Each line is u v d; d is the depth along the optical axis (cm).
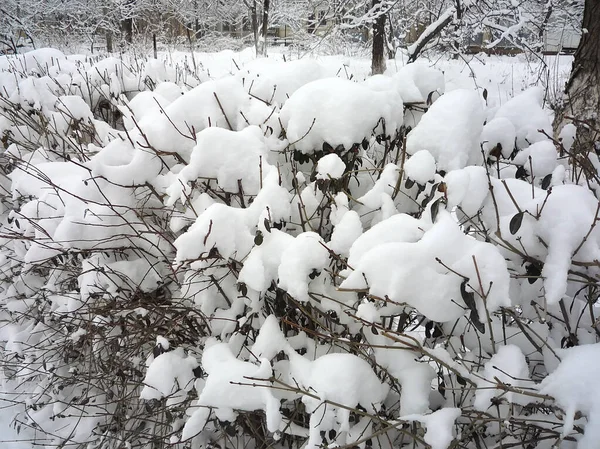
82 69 464
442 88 239
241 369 168
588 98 602
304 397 162
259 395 165
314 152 200
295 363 171
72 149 299
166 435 210
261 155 192
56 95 350
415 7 1274
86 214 231
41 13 1576
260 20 1647
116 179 217
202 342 209
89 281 232
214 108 220
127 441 230
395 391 188
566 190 161
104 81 363
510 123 210
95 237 228
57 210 247
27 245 287
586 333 173
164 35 1820
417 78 233
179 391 195
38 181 272
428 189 192
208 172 192
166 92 293
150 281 232
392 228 159
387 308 168
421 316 195
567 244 150
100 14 1630
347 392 159
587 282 159
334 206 190
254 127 201
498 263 144
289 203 185
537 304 181
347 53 1457
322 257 165
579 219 153
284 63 254
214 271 196
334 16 1294
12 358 310
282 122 206
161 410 211
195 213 195
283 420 183
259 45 1418
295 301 177
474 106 193
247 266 172
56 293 278
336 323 178
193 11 1889
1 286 342
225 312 199
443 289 144
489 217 177
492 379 153
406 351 170
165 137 214
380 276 144
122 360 227
